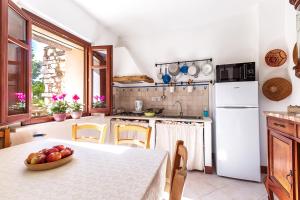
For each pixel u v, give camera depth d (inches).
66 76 127.9
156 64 141.9
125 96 153.2
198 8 109.1
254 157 93.4
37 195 28.2
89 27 114.7
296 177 52.7
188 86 132.0
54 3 87.0
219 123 100.7
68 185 31.5
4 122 54.8
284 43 100.0
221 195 81.4
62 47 118.3
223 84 99.7
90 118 106.9
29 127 70.2
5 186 31.2
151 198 33.3
